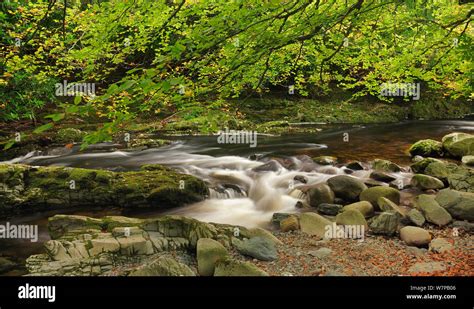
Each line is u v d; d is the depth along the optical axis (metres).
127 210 7.94
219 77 4.35
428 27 5.19
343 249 5.89
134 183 8.17
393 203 7.40
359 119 20.00
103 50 8.82
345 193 8.17
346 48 6.98
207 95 4.22
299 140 14.97
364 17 4.93
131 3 4.52
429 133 16.38
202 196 8.46
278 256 5.63
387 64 6.63
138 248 5.44
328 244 6.08
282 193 8.80
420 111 21.58
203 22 3.76
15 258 5.91
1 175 7.95
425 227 6.73
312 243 6.14
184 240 5.76
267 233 6.21
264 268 5.25
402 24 5.33
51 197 8.04
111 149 13.09
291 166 10.74
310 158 11.37
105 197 8.07
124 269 5.12
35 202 7.93
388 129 17.48
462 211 6.89
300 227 6.78
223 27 3.57
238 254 5.65
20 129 13.97
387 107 21.55
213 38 3.52
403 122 19.91
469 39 4.85
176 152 12.82
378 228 6.44
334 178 8.42
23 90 12.46
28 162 11.40
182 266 4.95
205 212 7.91
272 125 17.39
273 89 21.91
